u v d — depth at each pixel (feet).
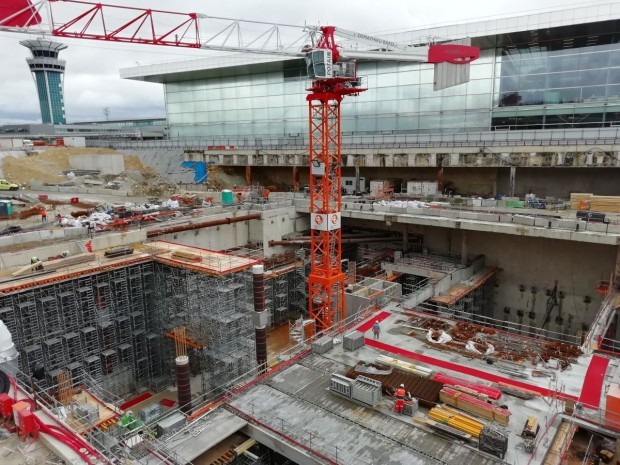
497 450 73.67
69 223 176.76
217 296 142.00
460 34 249.34
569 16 220.64
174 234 185.57
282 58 306.96
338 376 93.86
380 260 226.58
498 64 261.03
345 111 315.37
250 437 84.58
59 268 136.46
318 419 85.15
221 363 140.15
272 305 191.11
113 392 142.82
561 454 74.08
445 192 271.08
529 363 102.94
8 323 120.78
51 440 54.54
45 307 127.44
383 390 92.38
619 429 79.61
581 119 243.81
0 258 138.82
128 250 152.66
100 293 140.36
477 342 111.96
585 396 89.92
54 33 152.66
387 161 266.77
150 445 79.56
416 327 122.72
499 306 225.97
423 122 288.51
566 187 240.73
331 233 171.42
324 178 160.76
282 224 230.48
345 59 175.42
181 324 149.79
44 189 281.54
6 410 59.00
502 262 222.89
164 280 153.69
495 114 265.95
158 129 572.10
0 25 145.18
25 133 609.42
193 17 175.11
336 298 161.68
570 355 105.60
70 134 565.53
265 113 350.23
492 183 260.21
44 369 125.29
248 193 254.68
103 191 268.41
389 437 79.46
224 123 371.56
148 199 252.62
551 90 249.96
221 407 90.53
